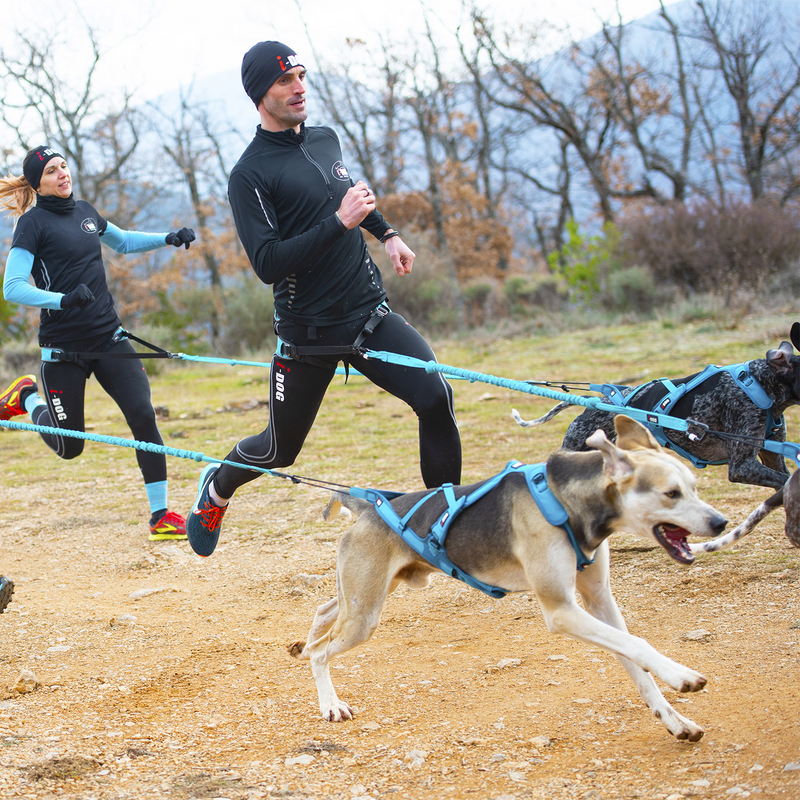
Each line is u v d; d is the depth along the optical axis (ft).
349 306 16.14
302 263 15.21
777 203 84.02
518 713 13.44
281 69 15.48
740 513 22.04
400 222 118.42
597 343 54.90
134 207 121.70
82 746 12.90
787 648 14.62
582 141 103.96
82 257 22.99
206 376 61.05
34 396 24.30
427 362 15.92
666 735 12.19
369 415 41.91
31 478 34.68
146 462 25.02
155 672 16.19
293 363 16.47
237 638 17.83
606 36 97.96
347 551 13.78
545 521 12.10
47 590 21.75
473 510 12.99
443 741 12.67
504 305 87.66
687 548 11.47
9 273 21.79
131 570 23.02
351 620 13.66
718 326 54.29
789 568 18.13
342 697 14.71
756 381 18.44
